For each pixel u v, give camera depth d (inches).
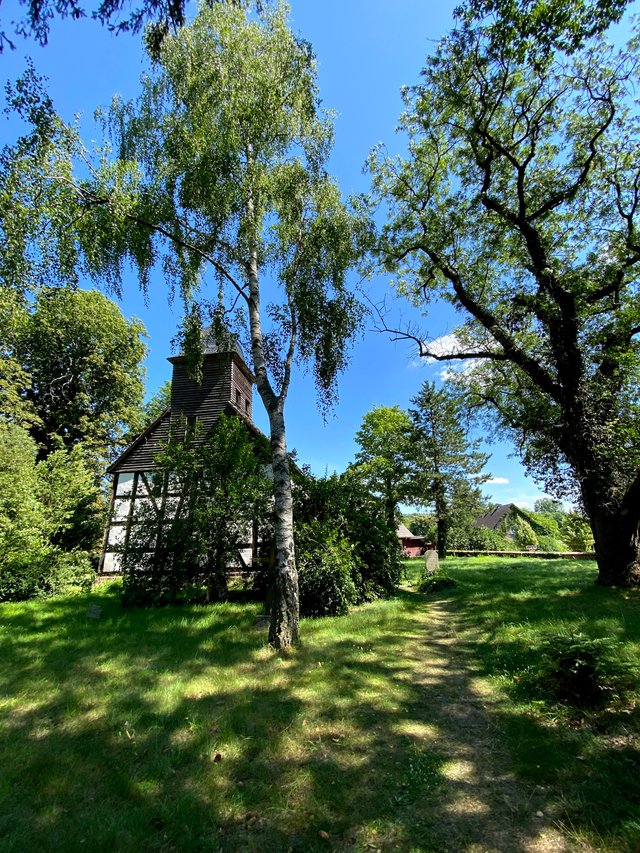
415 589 498.9
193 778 116.6
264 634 265.6
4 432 522.6
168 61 304.2
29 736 141.2
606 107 358.6
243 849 91.4
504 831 93.6
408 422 1096.8
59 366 987.9
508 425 477.1
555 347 387.9
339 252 337.4
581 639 156.0
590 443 370.9
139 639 257.0
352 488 435.5
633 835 86.8
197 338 341.1
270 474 450.0
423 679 189.6
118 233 295.9
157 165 314.3
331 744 134.6
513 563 757.3
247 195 314.3
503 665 197.3
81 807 105.6
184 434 468.1
